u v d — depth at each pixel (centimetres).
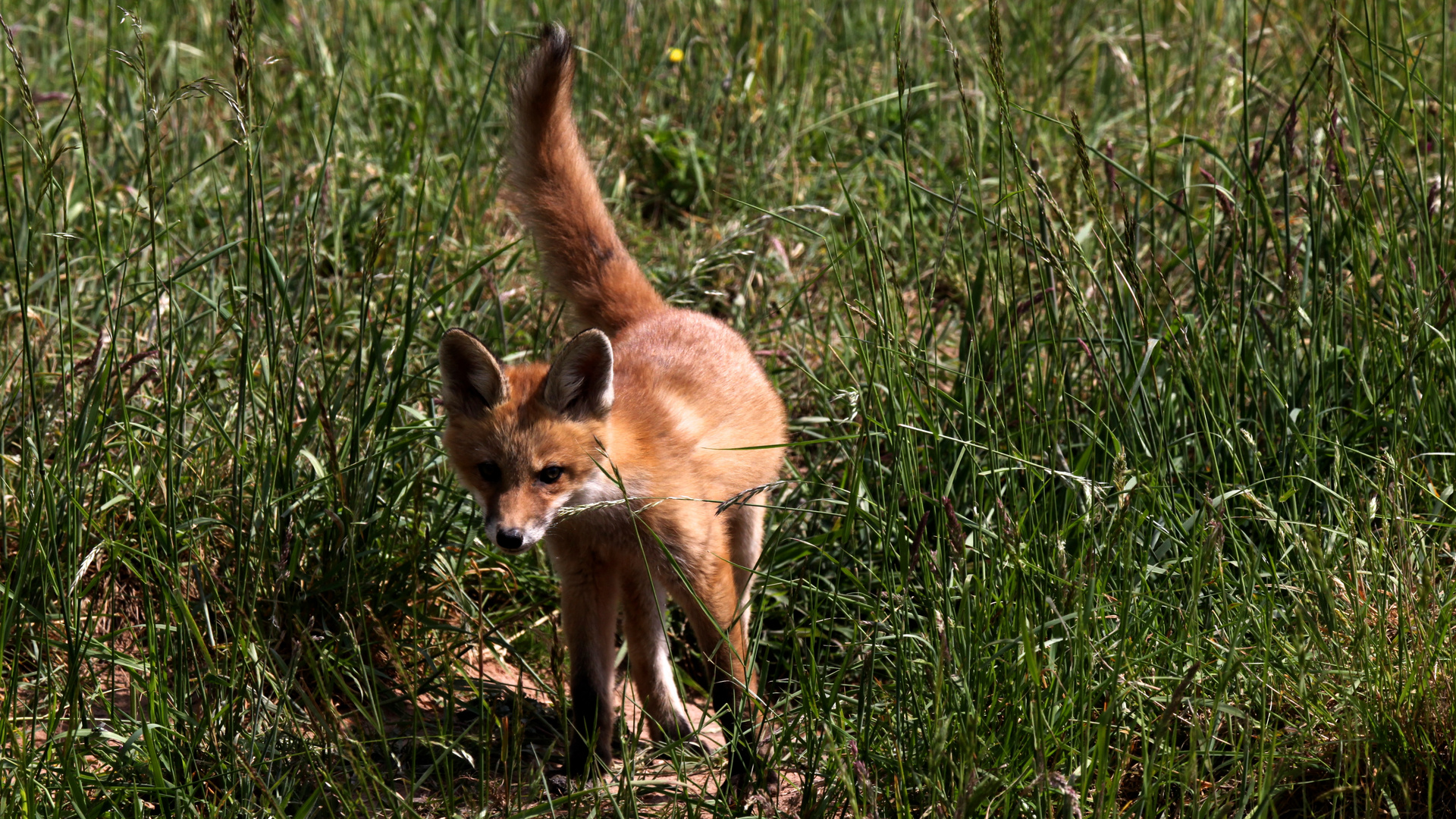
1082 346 861
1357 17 1173
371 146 1398
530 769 804
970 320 911
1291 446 846
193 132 1395
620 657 916
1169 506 790
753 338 1154
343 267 1202
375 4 1661
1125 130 1473
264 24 1645
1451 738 667
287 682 721
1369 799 631
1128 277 882
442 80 1529
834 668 811
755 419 925
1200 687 700
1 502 838
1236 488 770
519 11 1689
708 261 1191
